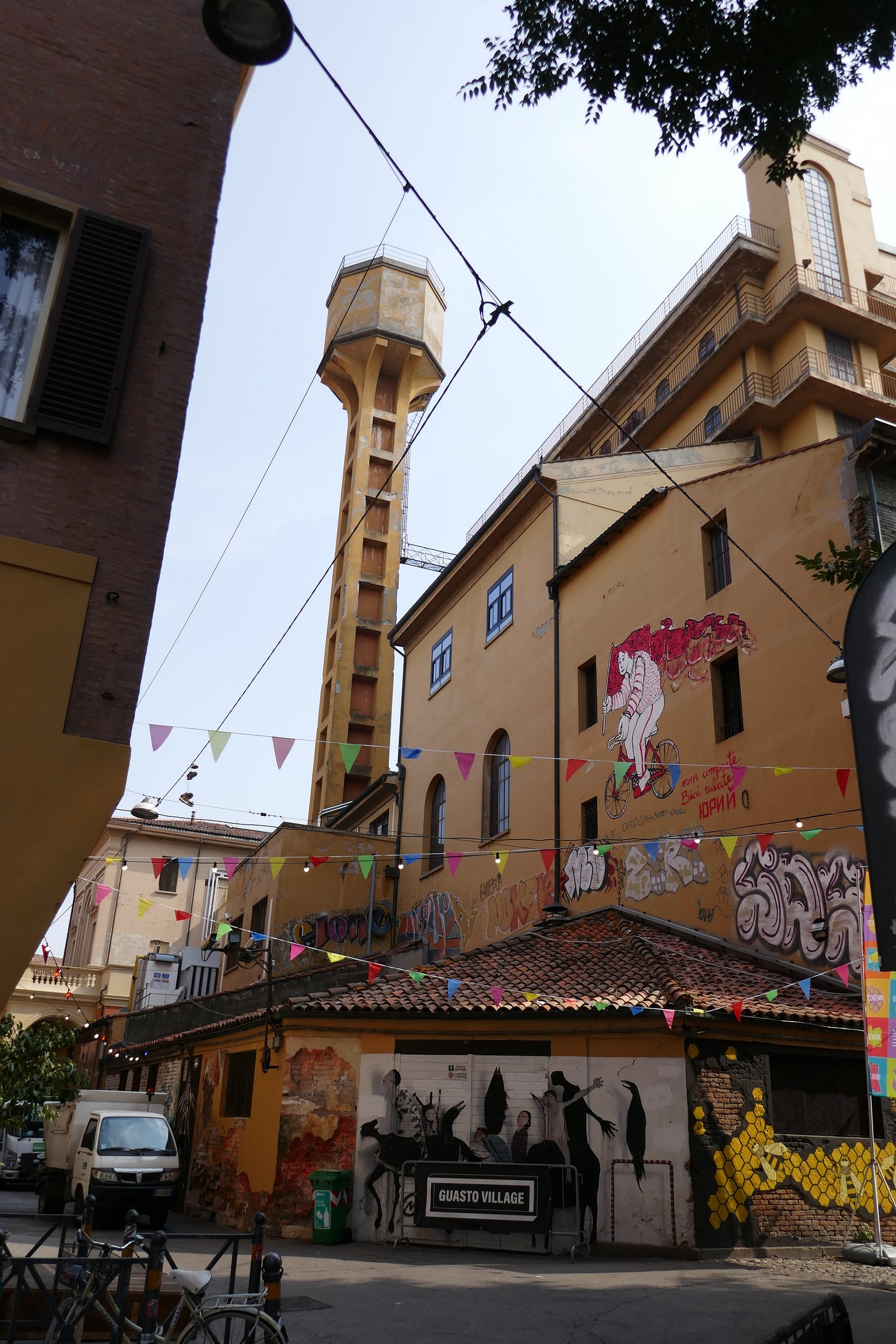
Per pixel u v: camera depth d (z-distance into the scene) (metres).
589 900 19.52
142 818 16.31
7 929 5.84
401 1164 13.77
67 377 6.98
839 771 14.05
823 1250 12.44
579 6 8.61
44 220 7.38
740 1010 12.68
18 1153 25.17
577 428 32.78
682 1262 11.87
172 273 7.64
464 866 24.39
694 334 28.58
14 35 7.59
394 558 43.25
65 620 6.47
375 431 45.62
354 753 9.71
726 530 17.69
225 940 29.30
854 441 15.17
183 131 8.00
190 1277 6.45
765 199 28.12
